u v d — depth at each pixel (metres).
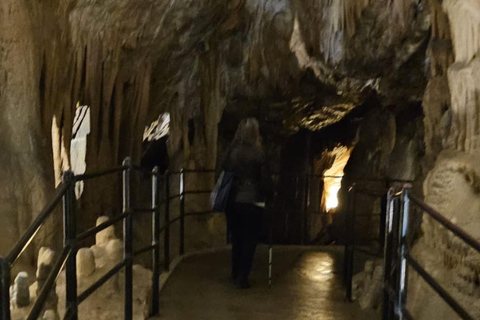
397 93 8.72
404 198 2.79
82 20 5.53
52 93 5.27
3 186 4.69
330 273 5.60
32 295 3.52
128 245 3.42
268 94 9.26
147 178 8.42
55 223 4.84
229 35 8.20
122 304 3.85
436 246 3.56
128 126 7.00
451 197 3.43
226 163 4.72
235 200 4.67
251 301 4.56
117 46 6.16
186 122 8.24
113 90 6.57
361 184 10.85
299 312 4.30
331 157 13.43
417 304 3.46
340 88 9.16
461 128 3.79
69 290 2.43
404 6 5.97
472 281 3.18
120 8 5.77
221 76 8.60
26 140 4.82
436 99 4.93
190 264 5.83
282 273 5.57
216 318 4.12
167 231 5.31
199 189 8.15
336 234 11.94
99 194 6.54
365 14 6.38
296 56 8.35
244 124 4.67
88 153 6.38
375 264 4.82
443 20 4.78
